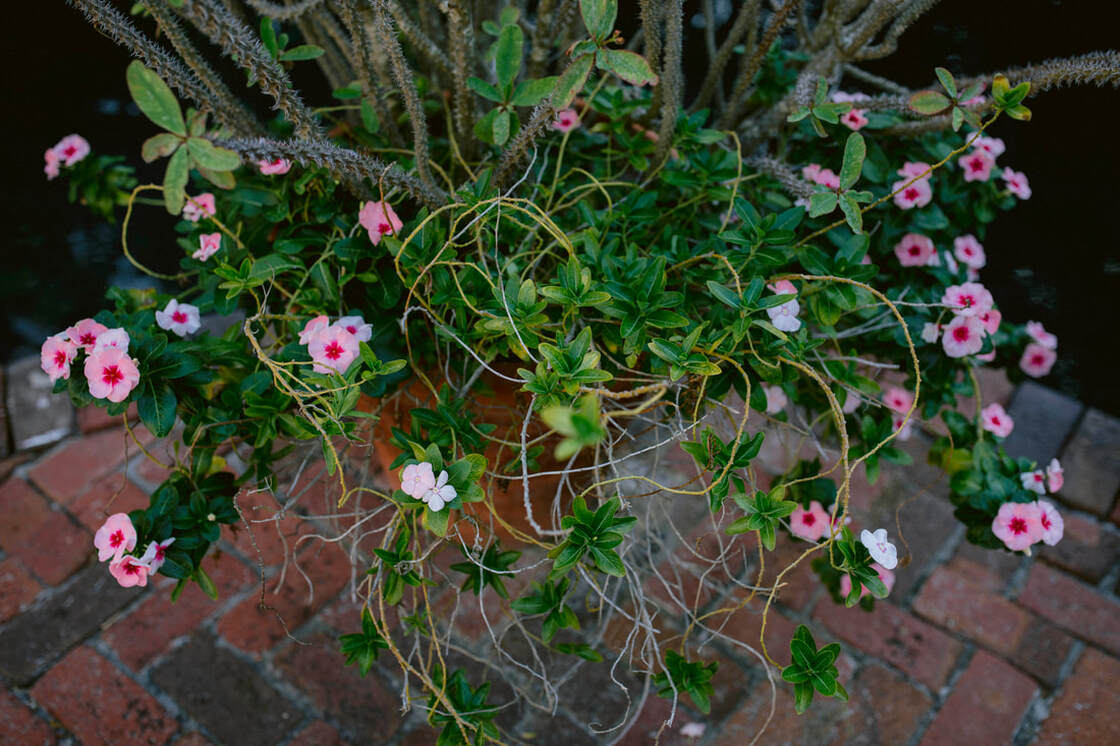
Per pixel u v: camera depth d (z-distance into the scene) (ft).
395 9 2.77
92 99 5.88
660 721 3.50
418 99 2.58
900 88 3.30
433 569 3.06
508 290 2.38
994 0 4.99
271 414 2.54
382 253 2.64
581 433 1.65
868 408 3.04
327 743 3.44
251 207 2.95
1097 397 4.58
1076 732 3.49
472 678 3.55
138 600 3.84
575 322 2.56
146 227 5.33
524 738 3.43
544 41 3.04
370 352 2.30
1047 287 4.90
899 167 3.18
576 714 3.50
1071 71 2.53
